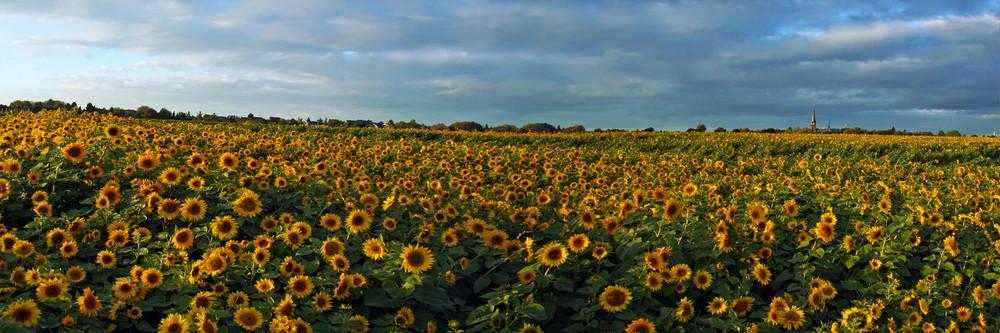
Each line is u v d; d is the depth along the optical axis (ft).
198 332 12.68
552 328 17.01
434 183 31.60
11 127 38.52
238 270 16.43
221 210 21.50
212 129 66.39
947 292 19.95
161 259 16.51
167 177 22.29
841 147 94.22
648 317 16.66
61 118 51.37
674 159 61.16
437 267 17.57
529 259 18.15
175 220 20.44
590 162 59.98
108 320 14.10
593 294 16.89
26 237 18.02
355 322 14.21
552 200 32.99
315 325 14.47
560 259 16.69
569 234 23.39
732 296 18.44
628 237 20.57
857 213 29.32
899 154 89.04
